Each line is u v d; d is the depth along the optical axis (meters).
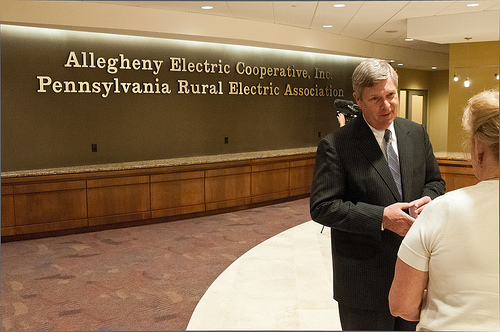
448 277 1.13
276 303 2.80
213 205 7.72
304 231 4.84
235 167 7.94
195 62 8.15
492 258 1.07
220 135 8.66
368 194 1.88
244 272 3.30
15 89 6.49
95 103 7.17
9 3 5.91
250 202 8.23
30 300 4.23
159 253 5.63
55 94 6.81
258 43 8.21
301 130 10.03
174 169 7.26
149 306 4.07
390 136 1.95
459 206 1.12
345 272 1.94
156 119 7.81
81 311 3.97
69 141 6.98
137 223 7.05
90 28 6.57
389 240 1.86
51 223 6.40
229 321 2.42
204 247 5.88
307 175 9.23
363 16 7.49
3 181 6.07
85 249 5.82
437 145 14.75
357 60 10.88
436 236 1.15
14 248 5.89
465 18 7.41
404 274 1.23
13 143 6.53
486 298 1.08
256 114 9.18
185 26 7.12
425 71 14.45
